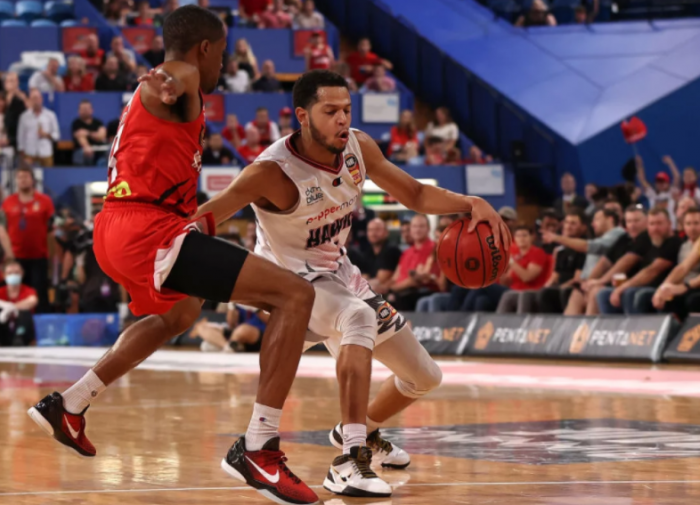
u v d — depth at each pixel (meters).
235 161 19.19
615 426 6.32
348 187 4.80
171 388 9.36
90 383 4.46
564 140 20.19
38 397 8.72
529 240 13.12
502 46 23.12
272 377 4.05
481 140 22.39
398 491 4.29
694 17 23.42
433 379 5.01
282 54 22.88
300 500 3.99
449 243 5.09
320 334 4.75
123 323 16.80
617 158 20.08
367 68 23.03
